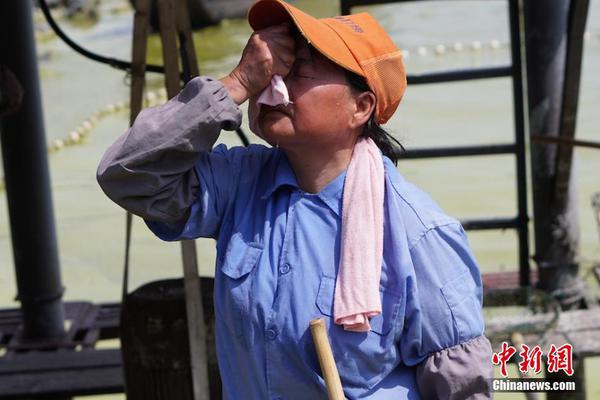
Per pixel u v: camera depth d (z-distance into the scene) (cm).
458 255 448
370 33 449
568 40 905
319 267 440
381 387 453
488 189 1734
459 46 2900
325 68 436
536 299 955
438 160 1933
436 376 448
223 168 469
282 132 438
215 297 466
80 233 1664
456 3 3366
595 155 1884
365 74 439
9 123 1025
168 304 728
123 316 745
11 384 904
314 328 424
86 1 3484
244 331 450
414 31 3098
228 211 467
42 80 2731
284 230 451
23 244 1040
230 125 438
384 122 466
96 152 2136
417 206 448
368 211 440
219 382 730
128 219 735
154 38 2903
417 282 440
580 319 938
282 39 434
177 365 729
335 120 440
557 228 1002
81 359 949
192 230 464
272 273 446
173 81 684
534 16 969
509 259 1442
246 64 437
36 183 1029
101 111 2436
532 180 1006
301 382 446
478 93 2395
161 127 429
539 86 977
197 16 3175
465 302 446
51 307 1051
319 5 3341
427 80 990
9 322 1106
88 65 2867
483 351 450
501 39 2927
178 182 445
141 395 745
